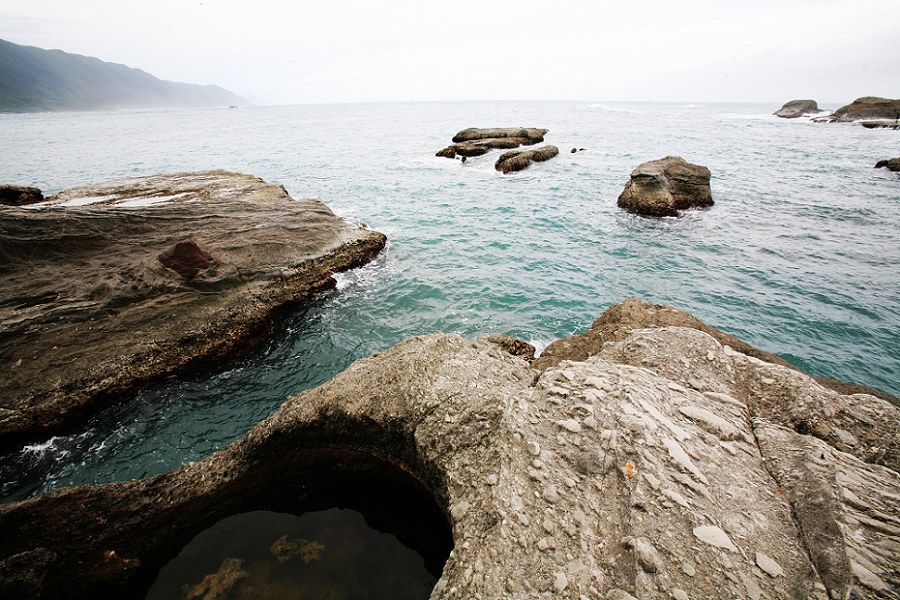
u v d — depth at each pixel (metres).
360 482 7.24
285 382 11.75
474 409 5.97
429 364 7.02
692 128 79.94
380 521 6.86
